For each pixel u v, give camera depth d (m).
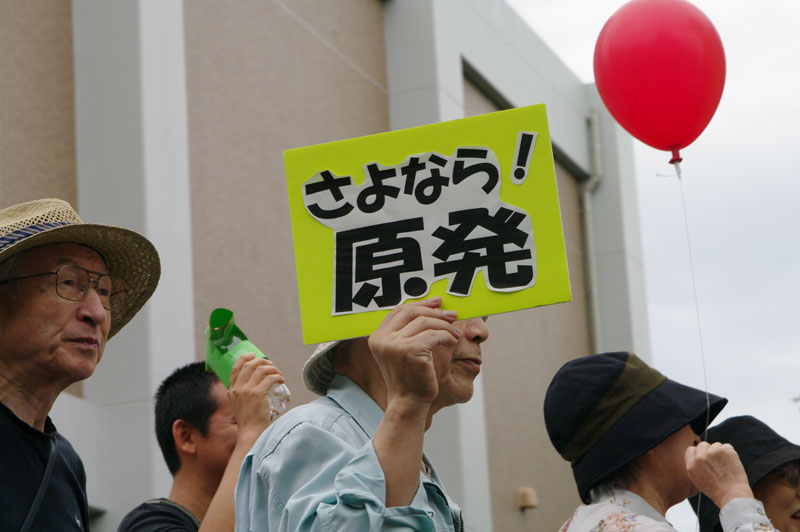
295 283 8.45
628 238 13.48
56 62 6.90
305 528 2.53
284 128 8.66
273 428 2.79
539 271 2.69
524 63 12.27
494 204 2.74
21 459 3.05
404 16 10.38
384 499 2.50
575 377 3.24
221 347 3.72
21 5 6.68
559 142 12.72
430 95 10.13
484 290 2.69
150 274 3.49
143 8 7.05
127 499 6.38
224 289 7.61
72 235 3.20
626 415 3.15
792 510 3.90
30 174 6.52
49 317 3.09
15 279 3.10
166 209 6.91
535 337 12.02
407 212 2.77
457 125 2.79
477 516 9.48
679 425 3.13
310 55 9.20
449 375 2.86
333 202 2.80
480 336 2.91
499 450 10.73
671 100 4.76
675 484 3.18
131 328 6.59
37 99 6.68
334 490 2.53
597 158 13.51
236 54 8.24
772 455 3.90
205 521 3.42
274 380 3.58
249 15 8.48
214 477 4.12
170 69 7.22
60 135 6.82
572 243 13.12
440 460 9.48
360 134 9.69
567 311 12.80
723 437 4.00
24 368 3.09
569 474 12.16
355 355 2.96
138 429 6.44
